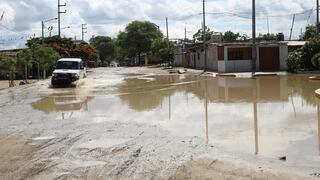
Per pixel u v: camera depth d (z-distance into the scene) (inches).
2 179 346.9
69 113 712.4
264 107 713.6
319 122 549.0
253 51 1792.6
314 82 1192.8
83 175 351.9
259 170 347.3
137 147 444.5
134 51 4527.6
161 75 1935.3
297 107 697.0
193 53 2760.8
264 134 491.2
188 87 1186.0
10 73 1621.6
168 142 463.8
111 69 3021.7
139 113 692.1
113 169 366.0
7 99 1003.9
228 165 364.2
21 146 466.6
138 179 337.4
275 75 1562.5
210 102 813.2
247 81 1318.9
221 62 2014.0
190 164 371.9
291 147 425.7
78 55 2910.9
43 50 1888.5
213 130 526.6
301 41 2284.7
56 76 1321.4
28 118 669.9
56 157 413.1
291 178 324.8
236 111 681.0
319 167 355.6
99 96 990.4
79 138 497.0
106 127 564.1
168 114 673.6
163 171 355.6
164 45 3976.4
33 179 345.4
